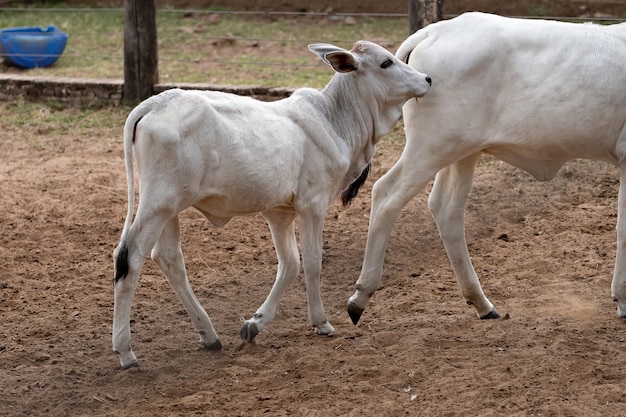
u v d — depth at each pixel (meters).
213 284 8.61
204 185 6.39
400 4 20.48
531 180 11.12
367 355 6.89
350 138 7.23
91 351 7.16
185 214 10.38
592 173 11.30
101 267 9.02
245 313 8.00
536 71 7.04
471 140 7.21
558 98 7.00
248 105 6.66
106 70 16.53
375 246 7.45
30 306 8.12
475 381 6.37
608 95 7.02
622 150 7.18
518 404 6.05
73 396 6.40
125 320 6.59
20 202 10.67
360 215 10.34
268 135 6.61
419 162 7.32
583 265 8.82
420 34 7.41
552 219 10.08
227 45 18.75
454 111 7.16
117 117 13.95
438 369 6.61
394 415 5.97
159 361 6.93
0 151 12.67
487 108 7.15
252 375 6.66
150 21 14.04
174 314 7.96
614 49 7.07
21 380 6.64
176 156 6.21
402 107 7.43
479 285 7.71
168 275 6.89
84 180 11.37
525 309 7.87
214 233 9.89
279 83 15.15
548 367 6.54
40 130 13.47
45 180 11.41
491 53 7.09
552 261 8.94
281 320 7.83
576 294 8.14
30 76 15.02
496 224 10.04
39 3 22.45
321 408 6.11
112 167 11.90
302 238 7.12
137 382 6.57
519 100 7.07
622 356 6.75
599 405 6.02
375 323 7.67
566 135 7.09
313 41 18.47
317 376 6.59
